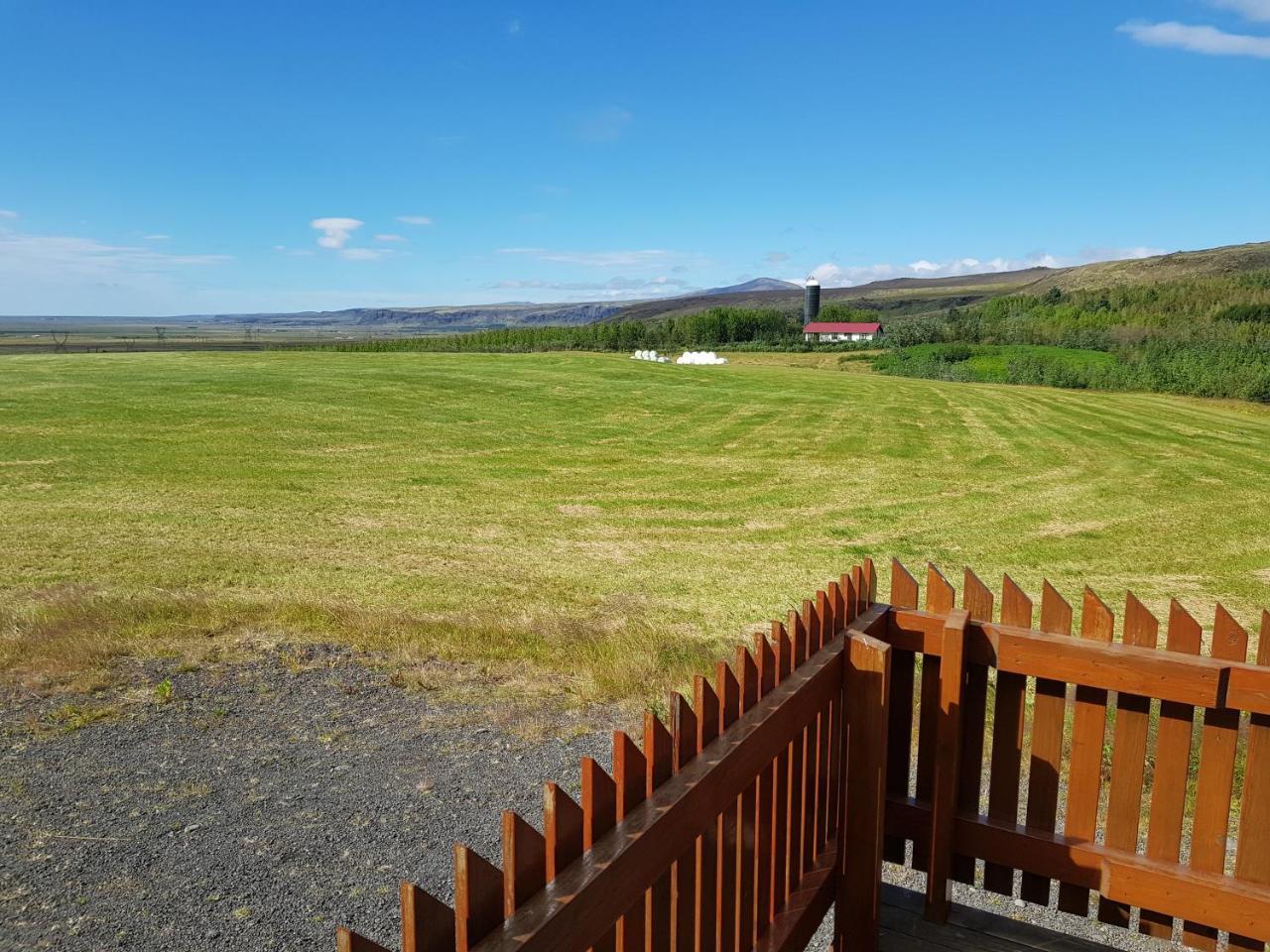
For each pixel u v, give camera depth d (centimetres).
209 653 693
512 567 1252
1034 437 2908
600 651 741
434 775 501
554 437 2712
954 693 242
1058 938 251
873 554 1452
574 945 126
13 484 1681
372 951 100
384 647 738
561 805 131
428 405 3219
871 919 239
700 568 1305
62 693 600
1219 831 231
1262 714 224
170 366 4225
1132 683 229
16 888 373
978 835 254
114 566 1088
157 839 419
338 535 1419
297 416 2783
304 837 425
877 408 3591
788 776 218
